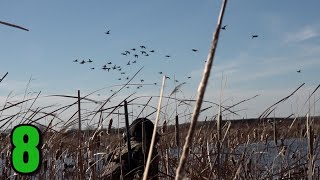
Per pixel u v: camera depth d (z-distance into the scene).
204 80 1.06
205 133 5.38
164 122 5.46
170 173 5.20
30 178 4.82
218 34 1.03
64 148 5.18
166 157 5.16
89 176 5.27
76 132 5.14
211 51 1.04
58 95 4.97
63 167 5.14
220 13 1.04
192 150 5.04
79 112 4.62
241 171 5.47
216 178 4.84
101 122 5.27
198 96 1.07
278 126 6.01
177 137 4.95
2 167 4.78
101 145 5.67
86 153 5.45
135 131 5.32
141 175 5.09
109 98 5.29
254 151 5.75
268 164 5.75
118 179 5.24
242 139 5.84
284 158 5.68
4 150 4.82
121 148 5.19
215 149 5.16
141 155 5.16
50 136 5.25
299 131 5.78
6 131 5.07
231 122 5.45
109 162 5.36
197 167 4.96
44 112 5.14
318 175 5.04
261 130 5.93
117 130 5.64
